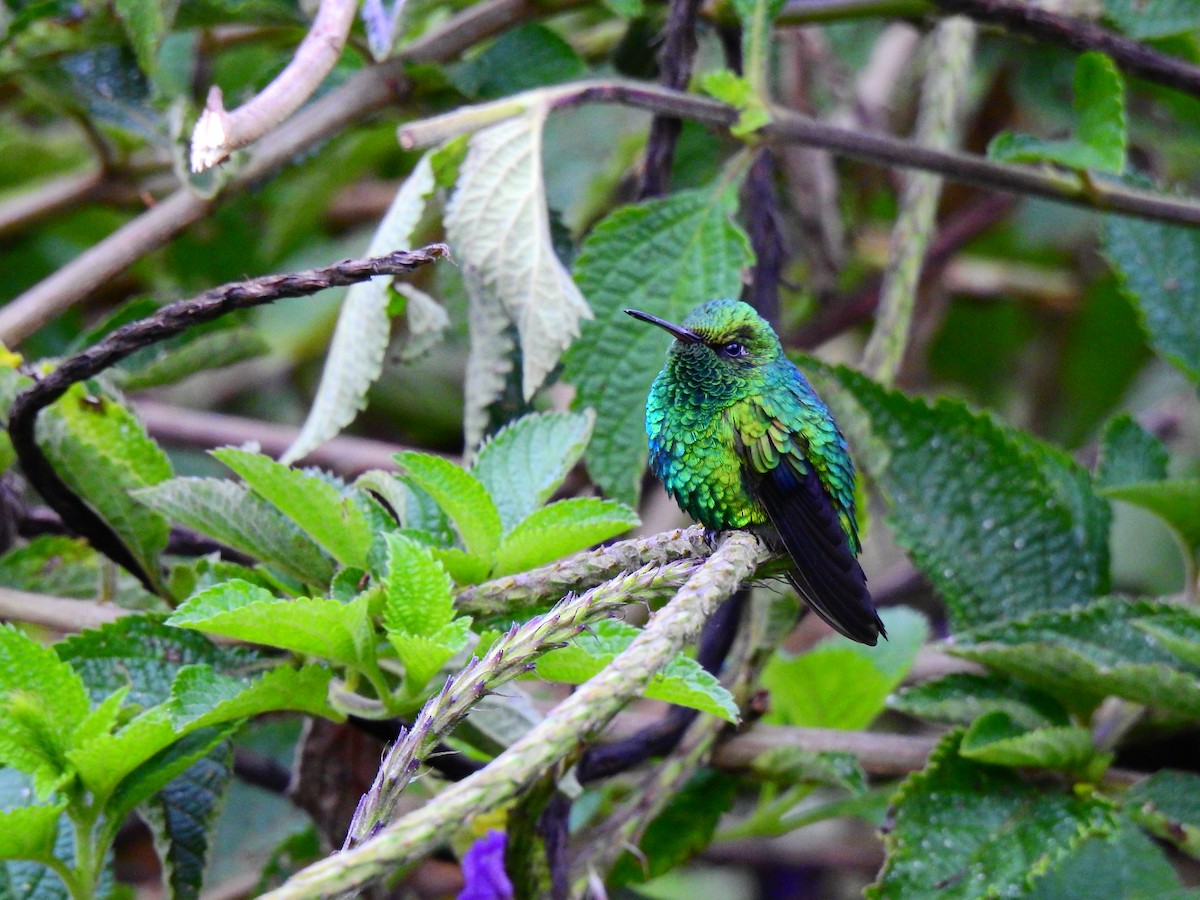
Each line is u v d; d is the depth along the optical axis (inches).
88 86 357.7
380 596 236.2
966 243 522.0
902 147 319.6
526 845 266.8
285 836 356.8
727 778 326.3
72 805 228.1
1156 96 427.2
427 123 290.0
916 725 473.7
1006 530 321.1
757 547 268.4
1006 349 571.8
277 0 347.6
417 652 223.0
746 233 341.4
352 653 228.7
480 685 185.3
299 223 457.1
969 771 290.2
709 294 304.3
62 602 291.0
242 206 460.4
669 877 419.8
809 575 267.1
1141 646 296.8
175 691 226.5
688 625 176.6
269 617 220.2
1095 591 318.7
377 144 445.1
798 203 421.1
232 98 382.6
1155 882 322.0
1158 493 309.6
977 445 323.6
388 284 285.3
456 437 502.3
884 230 538.0
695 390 283.0
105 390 276.2
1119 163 297.9
